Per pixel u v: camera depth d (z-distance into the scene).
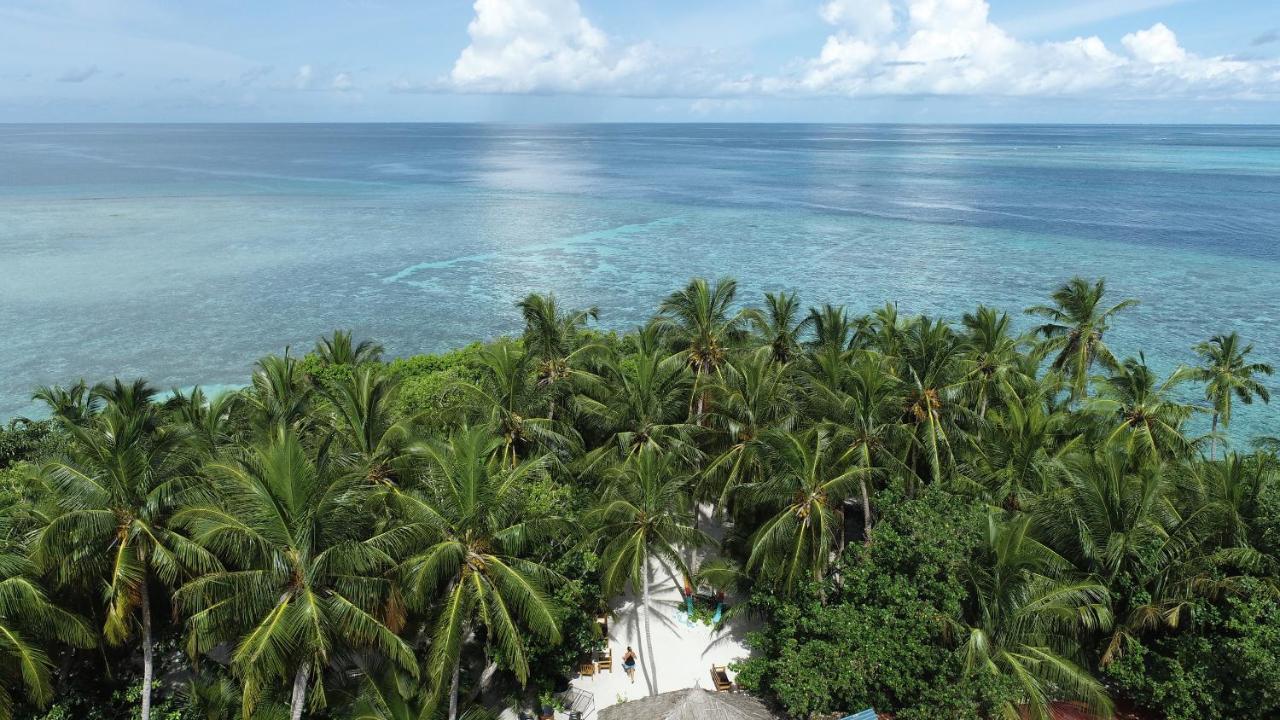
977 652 22.34
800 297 84.62
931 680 22.91
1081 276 92.25
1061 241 114.06
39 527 21.09
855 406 29.06
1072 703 24.41
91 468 21.09
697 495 31.92
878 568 25.64
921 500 26.77
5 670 19.94
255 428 31.08
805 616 25.88
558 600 25.09
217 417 33.12
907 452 30.39
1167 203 151.88
